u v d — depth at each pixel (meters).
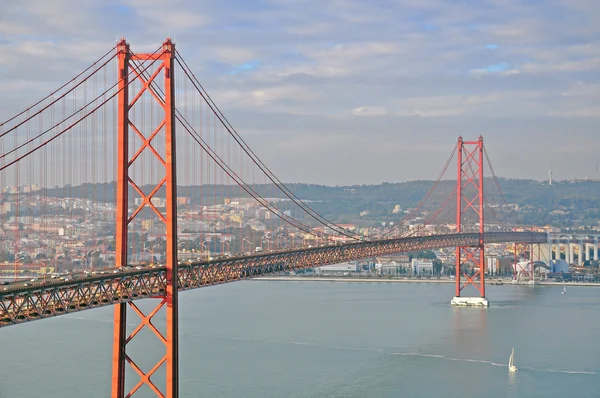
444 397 94.56
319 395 94.19
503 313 169.25
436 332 140.12
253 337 131.50
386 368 108.94
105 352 114.31
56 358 110.12
